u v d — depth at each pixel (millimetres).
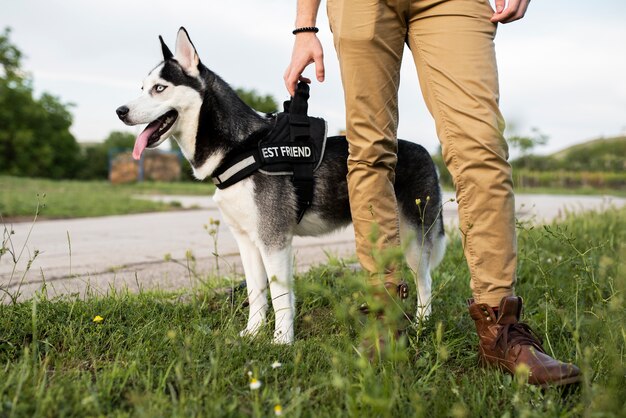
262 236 2803
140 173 30875
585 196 18688
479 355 2281
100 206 11312
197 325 2586
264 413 1729
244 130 2881
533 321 2727
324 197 3023
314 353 2264
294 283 2828
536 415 1639
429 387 1926
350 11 2221
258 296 2945
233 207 2838
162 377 1980
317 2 2477
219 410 1688
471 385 2010
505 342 2123
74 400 1743
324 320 2895
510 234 2168
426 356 2145
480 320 2223
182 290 3557
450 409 1725
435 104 2219
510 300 2156
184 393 1831
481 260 2191
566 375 1923
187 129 3002
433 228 3211
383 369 1878
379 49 2227
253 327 2809
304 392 1838
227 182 2812
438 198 3238
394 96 2330
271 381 2049
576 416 1743
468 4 2164
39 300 2711
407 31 2322
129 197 14203
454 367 2312
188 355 2029
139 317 2668
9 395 1750
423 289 3150
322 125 3004
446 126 2186
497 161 2119
